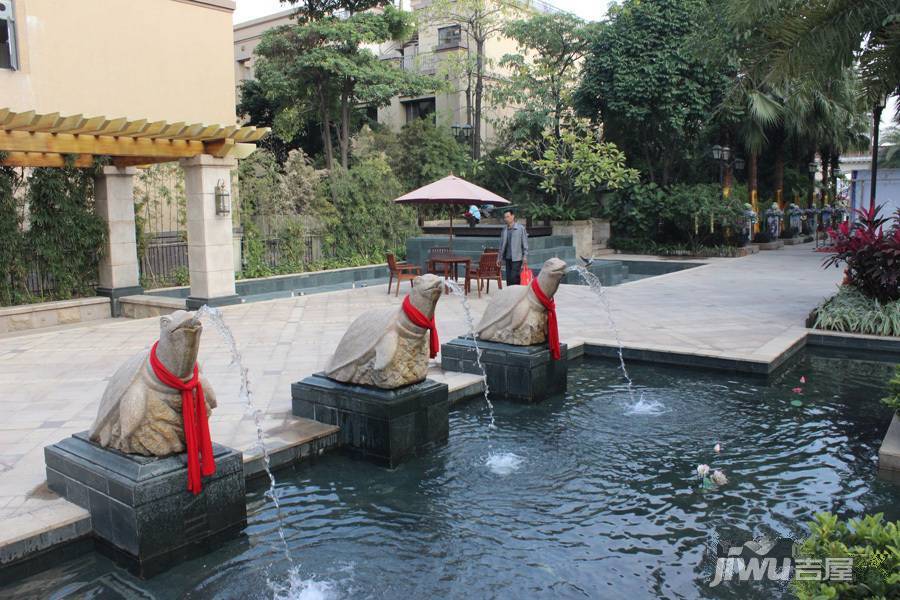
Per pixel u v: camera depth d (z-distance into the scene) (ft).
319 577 11.14
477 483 14.75
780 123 69.56
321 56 63.67
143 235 42.42
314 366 22.58
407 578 11.11
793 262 58.34
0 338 29.53
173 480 11.44
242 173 50.37
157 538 11.27
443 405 16.93
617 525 12.84
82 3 45.37
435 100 86.99
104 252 38.60
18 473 13.70
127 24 47.91
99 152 32.12
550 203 73.31
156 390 11.55
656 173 73.36
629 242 71.61
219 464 12.10
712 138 70.13
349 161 74.84
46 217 35.78
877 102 29.17
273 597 10.61
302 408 17.16
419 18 76.84
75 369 22.71
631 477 14.98
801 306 34.32
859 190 103.71
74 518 11.67
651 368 24.17
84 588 10.87
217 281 36.14
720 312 32.65
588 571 11.29
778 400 20.33
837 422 18.33
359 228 57.36
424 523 12.98
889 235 28.66
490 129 86.38
